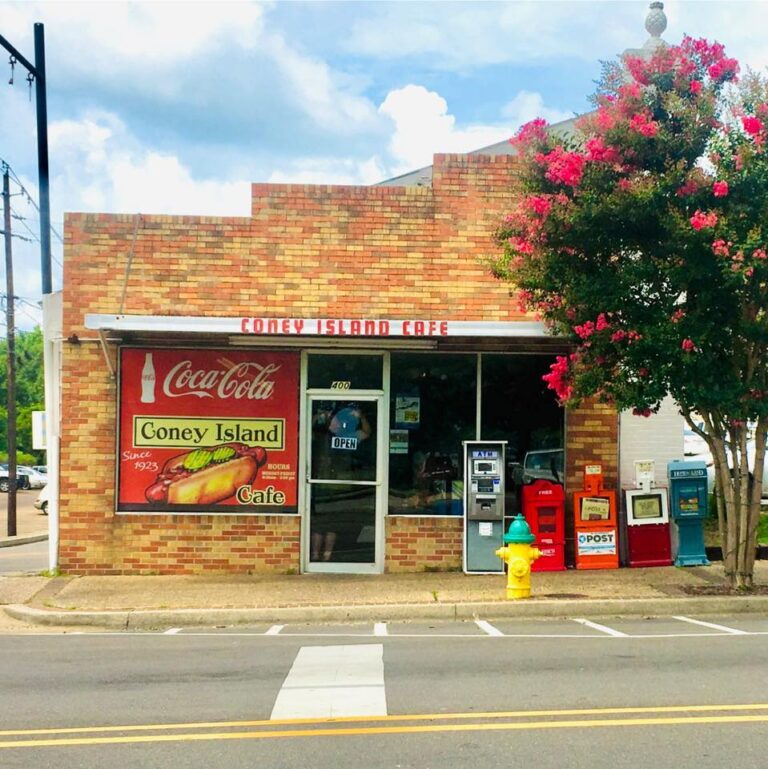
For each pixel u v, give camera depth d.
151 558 12.96
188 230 13.05
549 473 13.25
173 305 13.02
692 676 7.31
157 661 8.27
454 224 13.16
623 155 10.70
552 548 12.83
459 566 13.04
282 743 5.72
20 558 18.22
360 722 6.14
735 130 10.53
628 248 11.00
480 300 13.13
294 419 13.16
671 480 12.96
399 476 13.20
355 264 13.12
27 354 88.00
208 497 13.05
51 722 6.30
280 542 13.04
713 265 10.31
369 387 13.25
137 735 5.95
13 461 24.56
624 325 10.81
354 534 13.14
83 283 13.01
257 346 13.13
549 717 6.18
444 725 6.04
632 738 5.69
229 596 11.38
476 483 12.75
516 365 13.30
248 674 7.66
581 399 11.78
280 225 13.10
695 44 10.77
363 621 10.52
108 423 13.01
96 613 10.47
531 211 10.95
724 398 10.59
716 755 5.36
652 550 13.06
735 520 11.41
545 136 11.30
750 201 10.20
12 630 10.21
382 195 13.16
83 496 12.97
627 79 11.04
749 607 10.77
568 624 10.11
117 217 13.03
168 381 13.07
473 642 8.98
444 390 13.28
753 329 10.48
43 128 17.25
